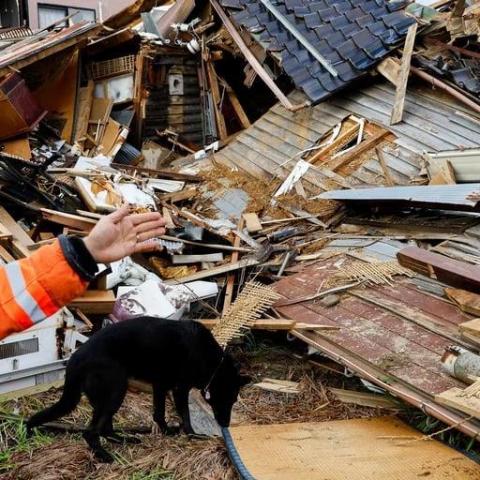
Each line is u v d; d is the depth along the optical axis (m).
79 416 4.16
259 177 8.62
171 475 3.49
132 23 13.95
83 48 11.07
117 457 3.64
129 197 7.53
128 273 5.87
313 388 4.66
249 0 10.94
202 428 4.20
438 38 8.65
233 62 12.18
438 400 3.56
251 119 12.52
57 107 10.62
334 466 3.47
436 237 5.71
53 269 1.14
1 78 8.99
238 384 4.02
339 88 8.62
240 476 3.39
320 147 8.40
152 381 3.82
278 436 3.88
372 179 7.43
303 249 6.63
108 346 3.59
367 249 5.94
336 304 5.02
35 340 4.31
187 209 8.26
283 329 4.83
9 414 4.07
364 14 9.67
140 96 11.04
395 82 8.29
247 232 7.29
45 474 3.44
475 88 7.80
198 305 5.75
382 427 3.99
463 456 3.54
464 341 4.15
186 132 12.22
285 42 9.72
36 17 19.84
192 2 12.85
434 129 7.67
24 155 8.81
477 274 4.20
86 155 10.23
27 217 6.84
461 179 6.73
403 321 4.55
